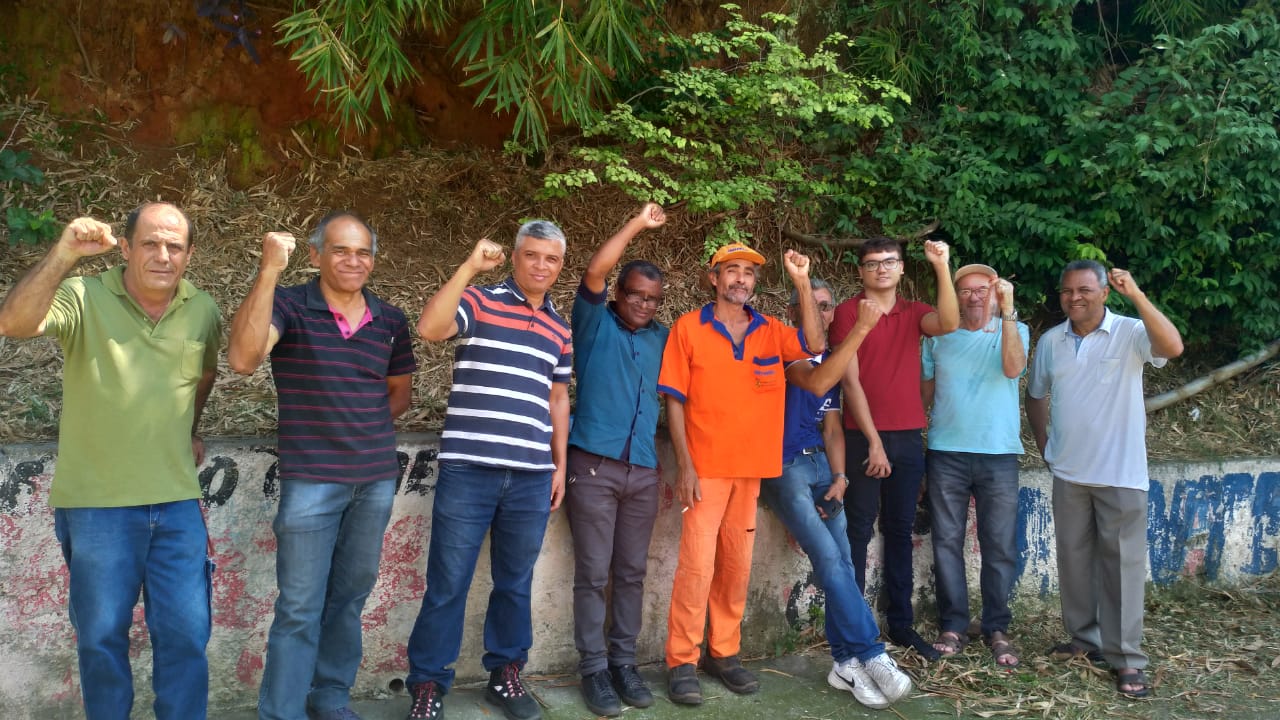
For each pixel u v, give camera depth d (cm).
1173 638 412
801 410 354
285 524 263
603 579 325
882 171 538
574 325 331
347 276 265
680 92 450
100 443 234
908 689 333
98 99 439
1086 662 377
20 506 276
